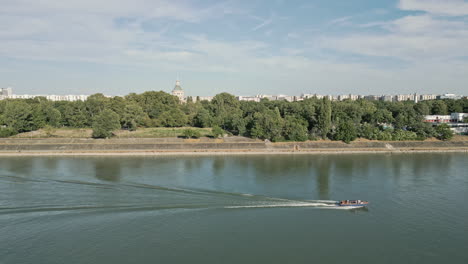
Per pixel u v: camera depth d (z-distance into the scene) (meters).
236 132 177.00
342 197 80.62
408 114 180.00
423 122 174.88
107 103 198.88
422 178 99.44
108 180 91.00
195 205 73.31
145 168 109.19
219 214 69.44
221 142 154.25
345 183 92.75
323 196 81.12
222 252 55.06
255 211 71.38
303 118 174.75
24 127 164.38
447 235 61.91
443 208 74.38
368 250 56.47
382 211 72.62
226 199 77.31
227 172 104.25
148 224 64.25
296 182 92.81
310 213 71.06
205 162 122.19
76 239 58.25
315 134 164.62
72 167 109.88
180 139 158.25
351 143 156.25
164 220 66.06
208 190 83.19
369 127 164.25
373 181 95.44
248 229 63.28
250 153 143.88
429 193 84.56
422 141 162.12
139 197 77.00
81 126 187.62
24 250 54.78
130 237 59.44
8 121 157.62
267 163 121.06
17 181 89.25
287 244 58.00
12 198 75.31
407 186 90.56
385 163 122.81
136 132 175.50
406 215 70.62
